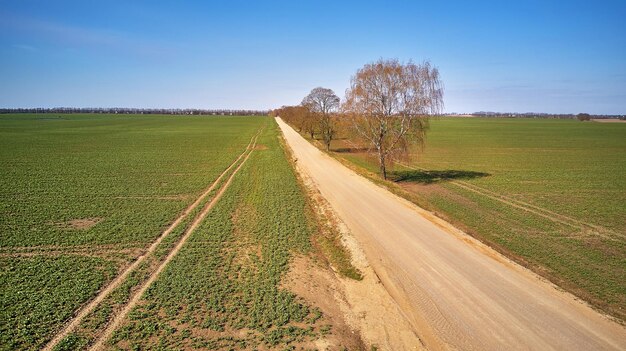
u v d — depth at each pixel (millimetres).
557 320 16531
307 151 71688
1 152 64438
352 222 28672
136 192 38594
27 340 14859
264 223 29125
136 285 19562
